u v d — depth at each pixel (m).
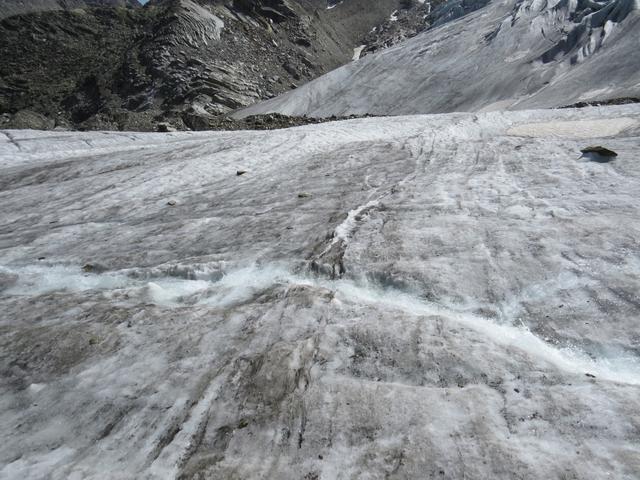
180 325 5.70
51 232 11.26
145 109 82.12
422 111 81.50
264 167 16.77
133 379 4.70
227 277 7.68
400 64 98.81
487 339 4.79
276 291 6.62
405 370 4.42
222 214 11.41
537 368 4.23
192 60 90.44
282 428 3.82
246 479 3.33
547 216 7.94
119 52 106.62
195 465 3.54
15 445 3.95
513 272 6.25
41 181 17.73
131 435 3.95
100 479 3.47
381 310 5.60
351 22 183.75
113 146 26.73
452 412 3.74
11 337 5.70
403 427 3.64
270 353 4.80
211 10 113.06
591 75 56.62
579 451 3.21
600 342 4.73
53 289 7.94
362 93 92.50
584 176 10.02
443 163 13.81
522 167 11.81
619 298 5.29
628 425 3.36
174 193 14.31
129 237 10.34
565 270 6.05
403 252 7.40
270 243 8.72
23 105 87.12
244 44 107.69
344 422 3.78
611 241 6.50
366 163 15.31
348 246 7.99
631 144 12.30
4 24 107.94
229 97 87.50
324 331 5.21
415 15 181.75
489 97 72.69
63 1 188.88
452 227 8.12
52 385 4.75
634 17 61.78
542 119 26.88
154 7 136.88
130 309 6.28
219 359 4.90
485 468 3.16
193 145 21.81
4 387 4.80
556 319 5.23
